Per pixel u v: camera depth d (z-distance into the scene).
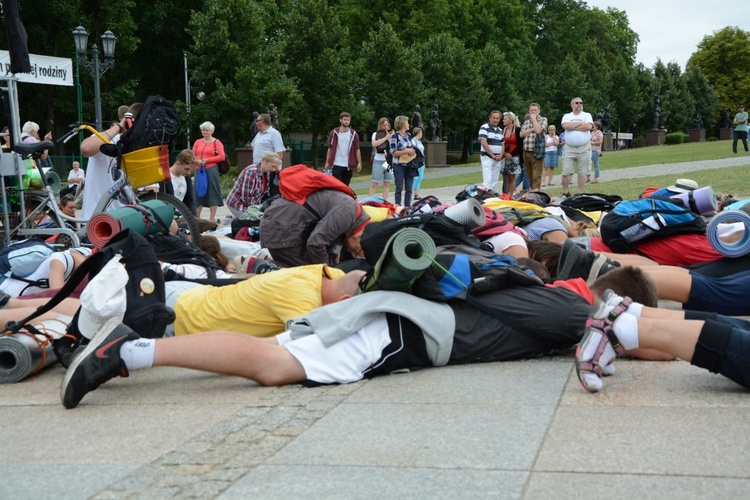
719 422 3.76
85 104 47.19
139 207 7.00
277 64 46.19
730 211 6.57
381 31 52.97
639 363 4.98
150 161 9.30
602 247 7.97
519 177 20.11
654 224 7.56
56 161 38.78
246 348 4.71
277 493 3.10
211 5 46.38
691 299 6.05
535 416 3.96
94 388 4.48
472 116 58.34
